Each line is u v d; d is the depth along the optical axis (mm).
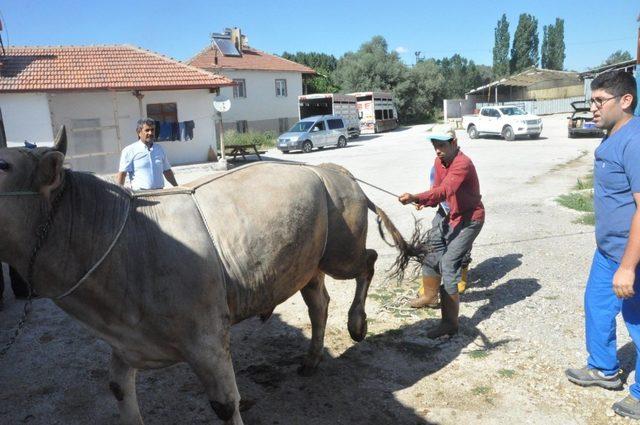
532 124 25672
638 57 10586
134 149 6301
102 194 2701
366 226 4207
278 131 40656
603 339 3855
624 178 3346
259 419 3764
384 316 5461
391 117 43562
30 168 2406
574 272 6543
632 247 3129
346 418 3758
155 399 4113
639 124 3283
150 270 2705
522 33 83312
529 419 3652
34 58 22141
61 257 2543
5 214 2344
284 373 4410
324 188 3832
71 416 3965
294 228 3389
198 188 3184
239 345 4949
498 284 6254
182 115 22797
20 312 5984
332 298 6027
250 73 38281
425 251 4684
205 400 4098
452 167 4613
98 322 2756
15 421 3902
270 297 3361
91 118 21266
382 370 4395
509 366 4367
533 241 7973
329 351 4750
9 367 4691
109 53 23750
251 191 3299
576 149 20969
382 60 56719
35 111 20000
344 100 34438
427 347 4758
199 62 37438
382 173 16875
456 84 79250
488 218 9609
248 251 3109
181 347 2816
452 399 3938
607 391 3945
